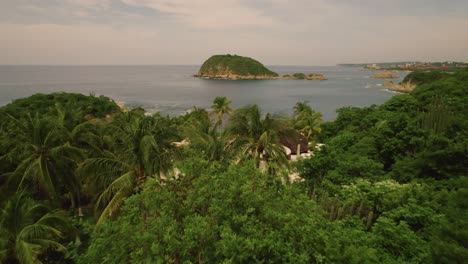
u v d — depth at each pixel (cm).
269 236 705
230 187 834
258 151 1972
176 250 711
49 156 1792
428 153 1542
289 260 682
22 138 1834
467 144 1452
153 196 884
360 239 861
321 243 750
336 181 1573
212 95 13588
